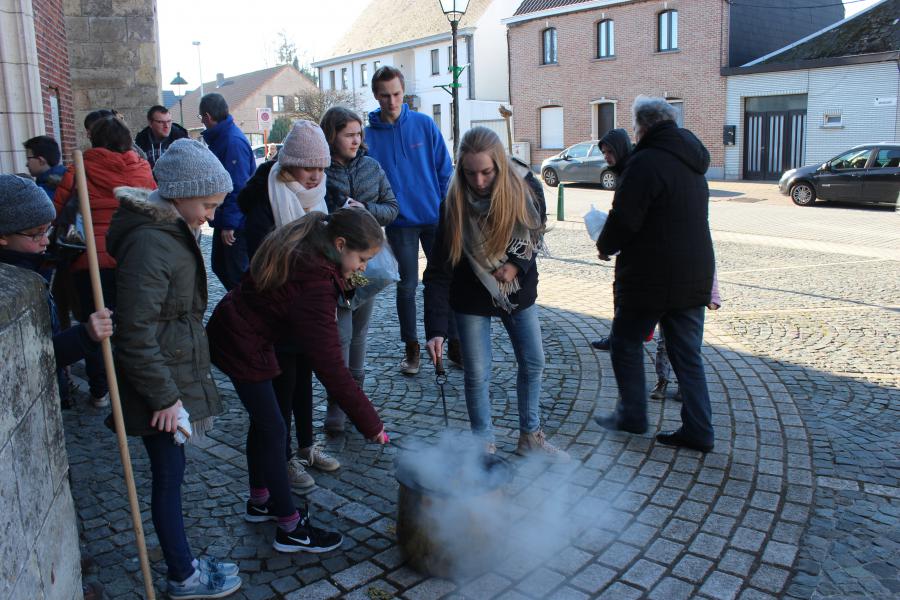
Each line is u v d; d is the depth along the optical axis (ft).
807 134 75.92
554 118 98.12
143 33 36.63
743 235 41.57
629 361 13.64
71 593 7.25
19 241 8.91
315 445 12.96
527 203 11.48
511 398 15.98
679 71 84.28
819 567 9.87
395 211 14.78
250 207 12.32
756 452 13.26
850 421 14.79
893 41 69.77
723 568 9.81
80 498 11.64
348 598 9.15
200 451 13.46
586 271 31.35
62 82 27.61
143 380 8.11
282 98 180.86
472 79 114.83
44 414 6.72
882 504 11.59
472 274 11.99
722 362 18.26
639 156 12.27
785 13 89.92
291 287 9.15
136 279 8.01
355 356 14.15
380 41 132.05
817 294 25.96
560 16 94.17
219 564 9.37
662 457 13.07
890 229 42.55
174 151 8.39
